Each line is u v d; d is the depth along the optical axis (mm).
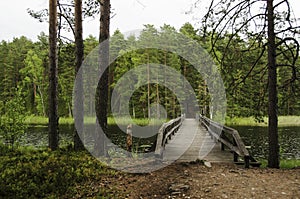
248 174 8352
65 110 56375
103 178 8383
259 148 19375
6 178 8117
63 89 52219
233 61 11664
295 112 40469
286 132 28484
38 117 48188
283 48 11766
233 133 10469
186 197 6719
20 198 6961
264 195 6699
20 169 8891
